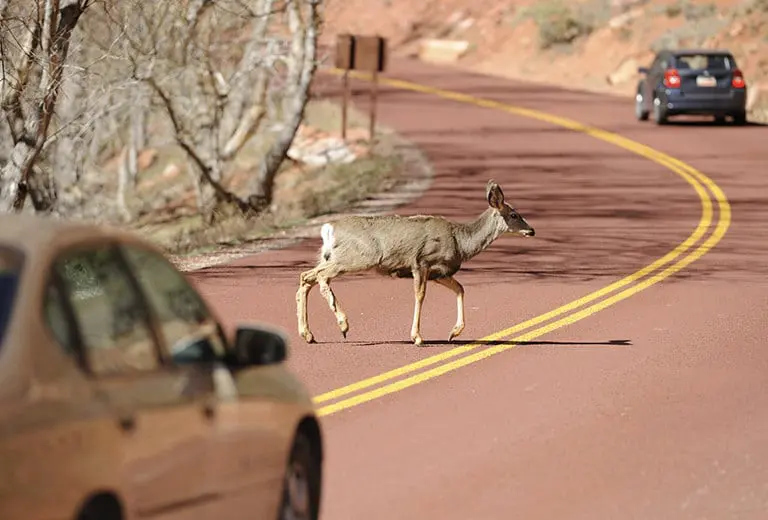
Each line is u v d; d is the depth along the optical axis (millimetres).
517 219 22875
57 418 8391
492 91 95312
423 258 22719
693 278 31344
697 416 18578
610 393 19922
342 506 14258
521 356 22609
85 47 39281
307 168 64750
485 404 19188
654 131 70438
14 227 9172
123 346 9523
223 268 32438
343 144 67438
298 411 11508
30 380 8305
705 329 25141
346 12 134875
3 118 31734
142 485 9250
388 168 56562
